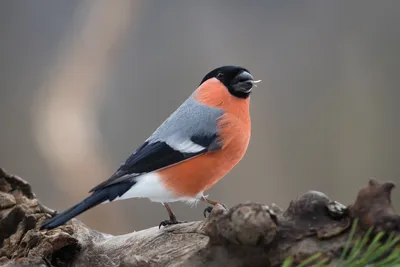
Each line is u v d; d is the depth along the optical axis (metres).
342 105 14.36
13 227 4.66
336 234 3.24
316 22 14.77
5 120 14.03
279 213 3.38
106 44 14.61
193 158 5.20
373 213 3.18
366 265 3.01
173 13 14.63
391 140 14.14
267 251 3.33
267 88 14.43
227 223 3.30
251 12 14.77
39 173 13.80
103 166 14.01
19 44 14.61
